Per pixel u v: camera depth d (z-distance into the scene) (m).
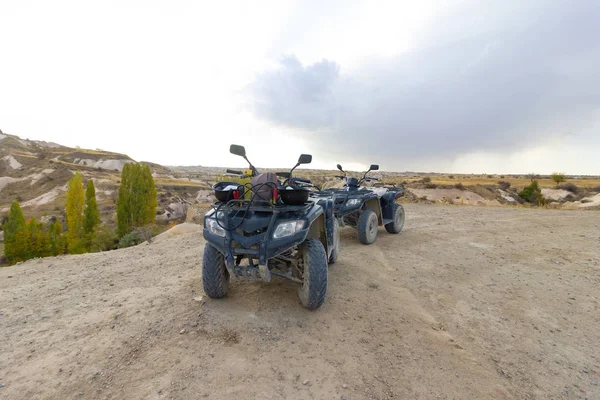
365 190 7.57
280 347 2.88
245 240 3.29
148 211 46.22
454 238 7.91
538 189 37.41
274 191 3.42
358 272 5.06
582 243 7.35
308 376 2.49
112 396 2.28
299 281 3.54
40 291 4.51
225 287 3.83
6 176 108.69
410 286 4.55
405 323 3.40
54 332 3.25
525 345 3.05
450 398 2.30
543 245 7.17
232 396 2.27
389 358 2.76
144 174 45.84
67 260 6.32
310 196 4.91
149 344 2.95
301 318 3.41
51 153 145.50
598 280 4.87
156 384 2.39
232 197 3.49
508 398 2.33
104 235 25.78
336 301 3.88
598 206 17.56
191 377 2.46
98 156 150.00
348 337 3.07
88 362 2.70
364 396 2.30
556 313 3.75
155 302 3.93
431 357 2.79
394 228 8.30
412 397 2.30
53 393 2.32
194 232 9.22
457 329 3.33
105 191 95.88
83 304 3.98
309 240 3.59
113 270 5.54
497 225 9.90
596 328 3.41
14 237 39.59
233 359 2.69
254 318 3.40
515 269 5.41
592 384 2.50
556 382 2.52
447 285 4.61
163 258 6.29
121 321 3.44
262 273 3.28
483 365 2.71
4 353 2.87
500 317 3.63
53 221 69.75
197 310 3.62
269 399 2.24
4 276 5.25
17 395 2.30
